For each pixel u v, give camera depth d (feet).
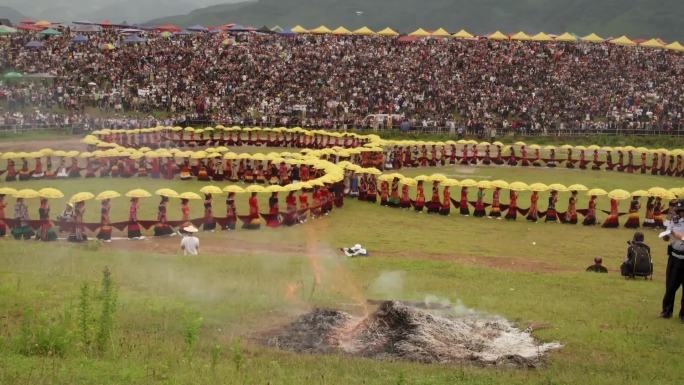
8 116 331.57
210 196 174.81
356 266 126.62
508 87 401.90
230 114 369.50
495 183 203.41
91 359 63.93
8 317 77.87
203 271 113.19
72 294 89.81
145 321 80.53
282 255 142.61
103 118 354.33
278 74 410.72
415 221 195.93
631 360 73.97
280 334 79.51
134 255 129.80
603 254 162.09
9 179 236.43
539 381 66.69
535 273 128.57
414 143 299.17
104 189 224.53
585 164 302.45
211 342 74.49
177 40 456.04
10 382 55.26
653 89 400.06
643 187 258.78
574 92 395.75
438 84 404.98
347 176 230.68
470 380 65.62
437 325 81.15
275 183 241.76
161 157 247.29
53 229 163.73
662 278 128.47
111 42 442.09
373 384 62.80
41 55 412.36
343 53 438.81
